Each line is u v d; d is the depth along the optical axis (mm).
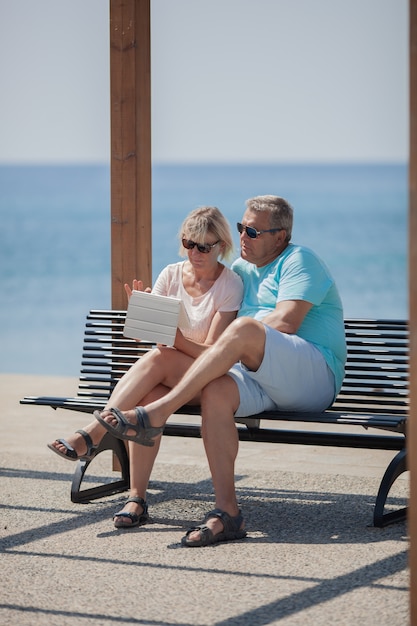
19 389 15570
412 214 5578
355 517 8297
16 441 11562
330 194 76250
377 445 8078
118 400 8023
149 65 9789
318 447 11180
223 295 8648
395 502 8766
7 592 6648
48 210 72062
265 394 8227
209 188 78312
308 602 6414
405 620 6109
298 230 65125
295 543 7605
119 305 9875
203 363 7766
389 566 7043
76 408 8820
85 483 9500
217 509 7688
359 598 6465
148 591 6648
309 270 8406
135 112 9766
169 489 9266
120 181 9836
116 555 7363
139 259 9836
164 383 8273
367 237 62562
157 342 8156
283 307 8297
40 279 51031
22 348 32188
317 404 8398
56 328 37281
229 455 7773
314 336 8445
